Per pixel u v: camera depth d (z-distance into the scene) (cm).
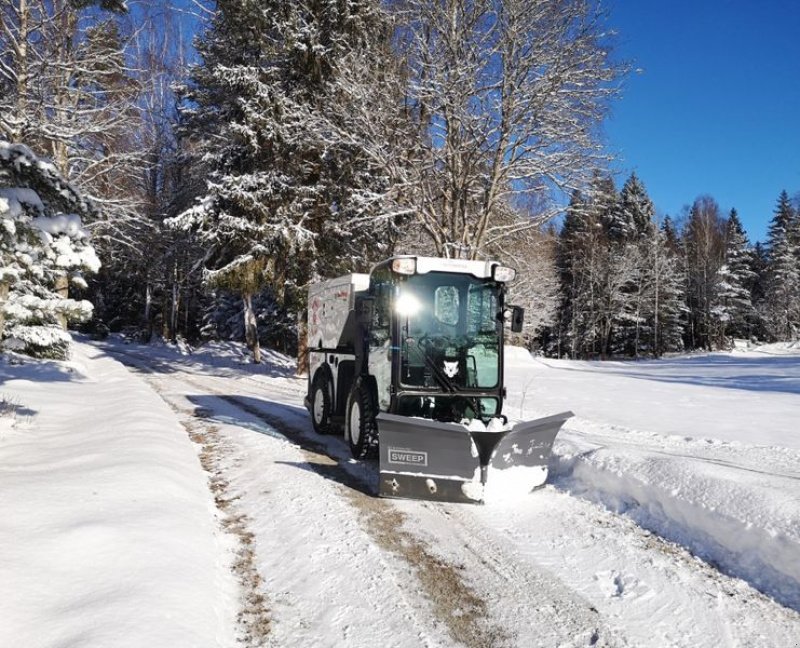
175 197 2878
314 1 2002
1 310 902
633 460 679
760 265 7612
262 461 794
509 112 1612
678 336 6153
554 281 4747
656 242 6003
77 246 848
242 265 2039
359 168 2028
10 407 965
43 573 366
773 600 418
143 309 4816
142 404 1095
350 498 634
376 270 806
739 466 759
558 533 544
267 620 374
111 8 837
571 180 1742
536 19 1585
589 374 2578
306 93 2025
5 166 786
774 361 3816
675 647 355
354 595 412
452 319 750
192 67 2275
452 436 607
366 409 788
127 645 295
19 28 1673
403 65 1788
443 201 1838
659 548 512
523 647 351
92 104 1980
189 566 405
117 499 514
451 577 446
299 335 2233
